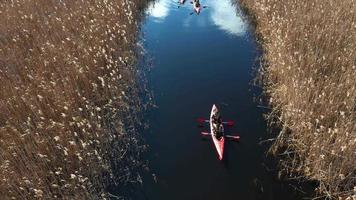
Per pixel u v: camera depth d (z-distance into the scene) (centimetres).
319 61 1864
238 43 2725
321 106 1602
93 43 2262
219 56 2545
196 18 3253
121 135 1748
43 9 2694
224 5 3556
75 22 2466
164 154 1683
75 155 1530
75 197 1368
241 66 2395
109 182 1551
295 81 1759
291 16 2386
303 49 2053
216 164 1608
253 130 1798
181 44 2761
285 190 1470
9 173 1345
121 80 2130
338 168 1398
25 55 2148
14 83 1858
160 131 1831
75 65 1975
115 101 1905
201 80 2255
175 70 2391
